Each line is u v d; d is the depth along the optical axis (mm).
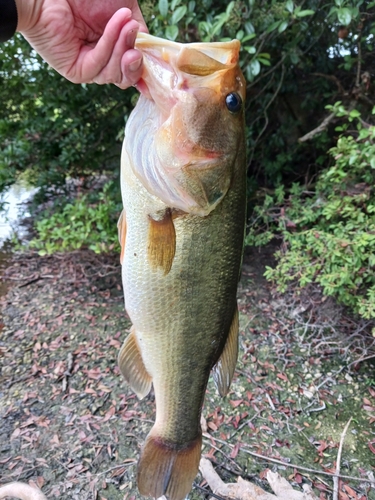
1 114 1308
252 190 1273
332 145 1226
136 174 332
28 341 917
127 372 399
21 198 1618
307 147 1289
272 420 729
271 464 651
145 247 348
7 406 754
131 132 334
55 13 304
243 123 338
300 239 957
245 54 864
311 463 654
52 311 1020
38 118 1262
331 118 1036
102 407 750
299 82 1242
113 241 1006
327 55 1186
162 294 360
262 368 839
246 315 991
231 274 374
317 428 717
